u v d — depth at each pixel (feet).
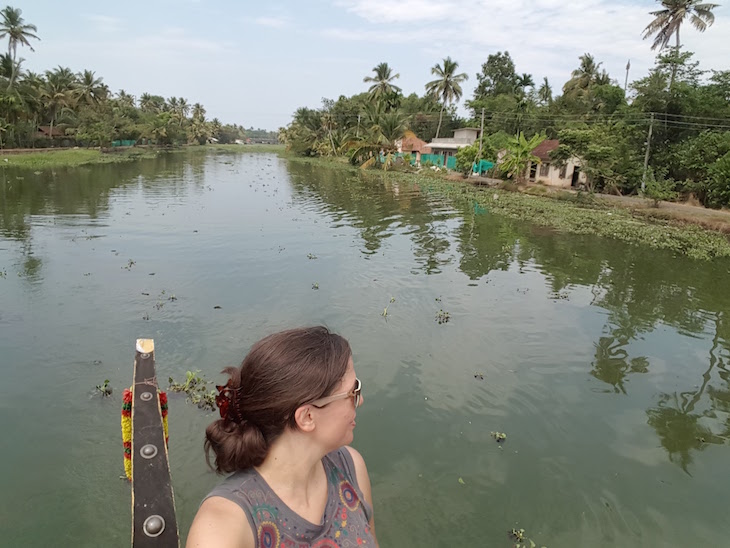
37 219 65.72
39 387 24.75
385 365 28.73
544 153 132.05
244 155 305.53
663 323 38.47
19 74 171.12
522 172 133.49
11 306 34.65
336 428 3.95
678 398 27.30
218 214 75.41
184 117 404.98
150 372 4.64
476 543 17.06
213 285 40.68
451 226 73.20
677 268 55.52
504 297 42.04
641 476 20.92
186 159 226.38
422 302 39.32
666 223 83.30
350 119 230.48
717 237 72.69
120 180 120.37
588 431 23.82
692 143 97.91
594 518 18.49
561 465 21.24
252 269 45.73
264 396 3.73
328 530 4.14
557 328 35.99
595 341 34.12
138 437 3.86
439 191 116.47
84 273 42.50
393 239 62.18
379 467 20.59
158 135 302.86
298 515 3.93
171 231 61.16
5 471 19.19
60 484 18.67
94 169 145.79
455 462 21.07
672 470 21.39
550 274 50.42
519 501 19.11
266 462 3.91
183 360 27.73
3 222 62.90
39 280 40.27
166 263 46.57
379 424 23.39
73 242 53.57
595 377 29.09
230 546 3.48
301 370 3.73
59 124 208.03
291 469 3.92
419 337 32.68
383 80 200.64
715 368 31.14
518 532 17.44
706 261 59.47
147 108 365.20
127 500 18.08
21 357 27.50
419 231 68.28
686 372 30.42
